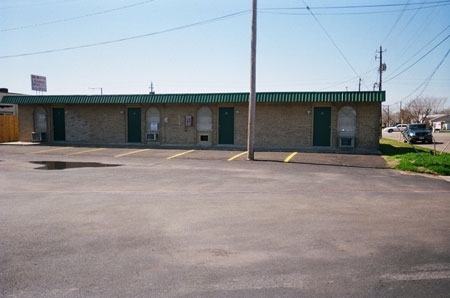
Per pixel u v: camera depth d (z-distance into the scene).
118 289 4.03
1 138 27.66
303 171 13.11
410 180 11.35
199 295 3.91
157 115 24.44
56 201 8.16
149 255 5.00
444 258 4.95
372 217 6.96
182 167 14.02
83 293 3.94
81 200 8.28
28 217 6.83
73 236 5.76
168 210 7.39
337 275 4.41
